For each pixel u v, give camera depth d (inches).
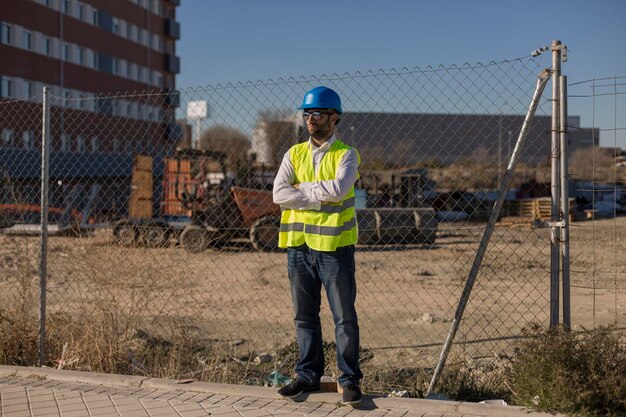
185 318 307.7
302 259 200.2
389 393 214.5
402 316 368.8
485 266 580.7
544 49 205.2
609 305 387.9
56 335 260.2
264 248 695.1
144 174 698.8
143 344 264.2
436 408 191.6
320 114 196.7
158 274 288.4
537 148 239.9
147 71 1857.8
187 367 248.5
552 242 208.7
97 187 697.0
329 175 195.2
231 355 276.7
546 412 183.2
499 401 199.9
